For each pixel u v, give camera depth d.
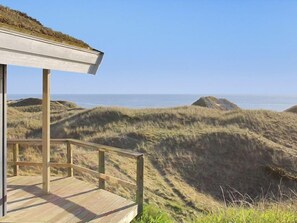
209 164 20.00
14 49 5.14
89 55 6.98
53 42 5.89
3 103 5.66
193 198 15.50
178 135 23.47
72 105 52.34
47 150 6.95
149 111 30.89
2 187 5.76
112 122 27.56
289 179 18.28
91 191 7.25
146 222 6.47
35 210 6.09
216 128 25.34
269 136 24.78
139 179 6.48
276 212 5.67
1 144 5.70
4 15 5.96
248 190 17.77
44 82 6.67
